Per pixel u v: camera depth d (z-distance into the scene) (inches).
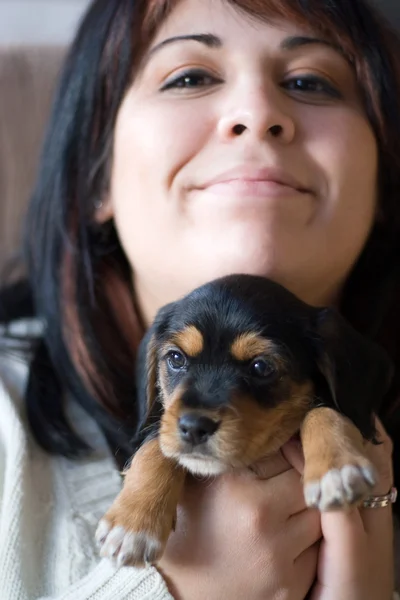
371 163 18.0
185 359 15.2
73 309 19.9
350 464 13.6
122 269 20.4
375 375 15.4
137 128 17.7
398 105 19.0
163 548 14.3
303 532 15.5
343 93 18.3
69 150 20.2
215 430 14.2
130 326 20.1
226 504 15.4
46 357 20.5
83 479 18.0
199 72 17.7
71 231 20.4
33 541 16.8
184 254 17.1
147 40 18.5
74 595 15.4
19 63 26.6
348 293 20.1
